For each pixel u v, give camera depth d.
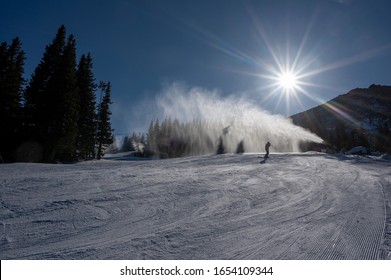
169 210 8.46
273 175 15.57
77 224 6.99
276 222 7.69
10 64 31.56
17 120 29.86
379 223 7.70
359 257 5.57
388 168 21.14
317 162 22.92
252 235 6.67
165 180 12.61
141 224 7.22
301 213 8.62
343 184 13.85
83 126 37.94
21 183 10.74
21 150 29.91
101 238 6.23
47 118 29.70
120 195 9.71
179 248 5.87
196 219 7.74
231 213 8.41
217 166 18.45
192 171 15.77
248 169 17.20
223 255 5.62
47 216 7.39
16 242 5.84
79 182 11.43
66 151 32.47
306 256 5.61
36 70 32.91
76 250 5.60
